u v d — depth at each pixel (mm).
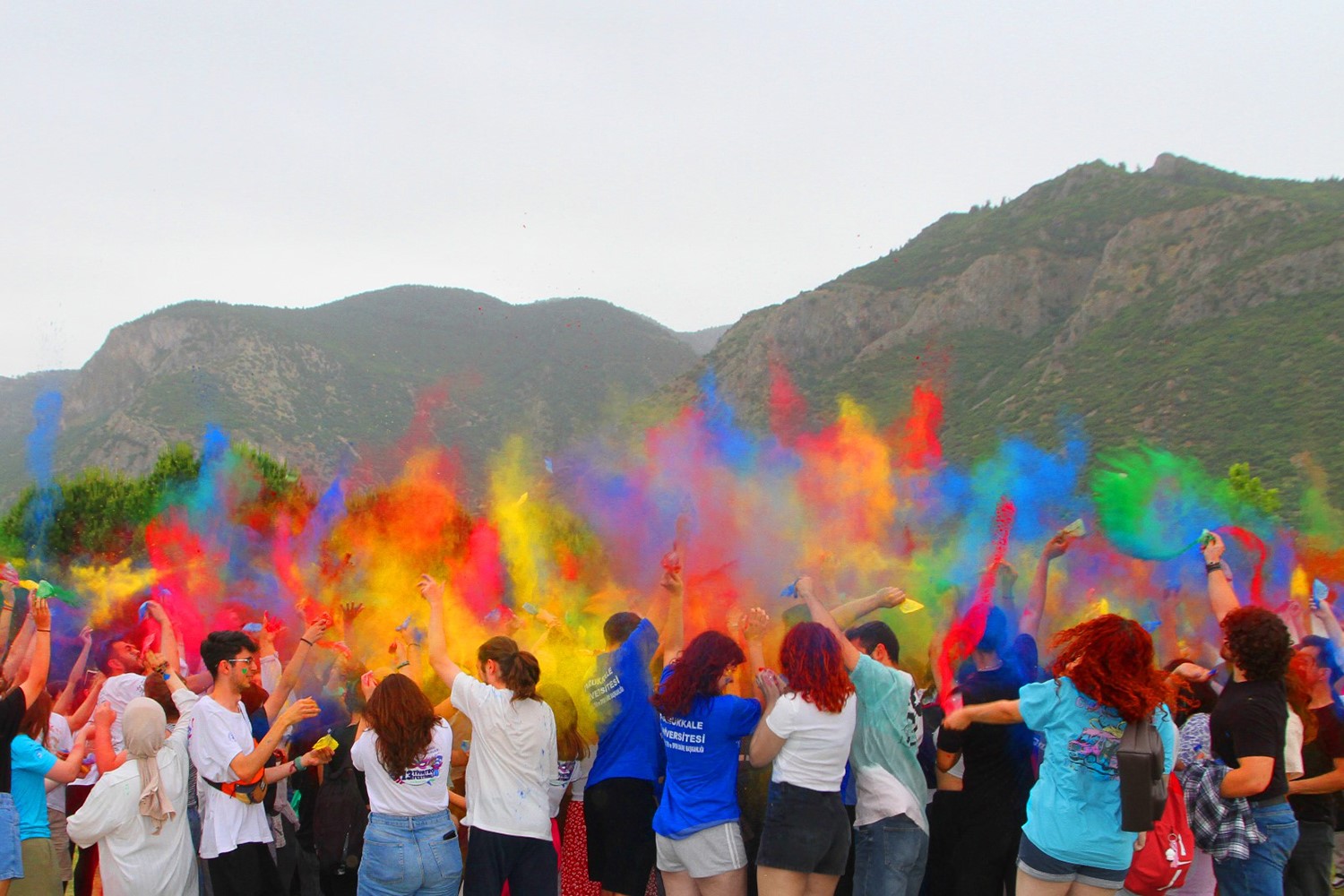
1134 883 5293
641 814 6066
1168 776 5121
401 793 5672
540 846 5754
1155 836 5238
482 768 5758
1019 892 5113
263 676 7395
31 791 5801
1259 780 5070
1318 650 5879
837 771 5477
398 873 5625
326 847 6469
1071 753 4902
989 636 5848
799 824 5418
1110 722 4844
